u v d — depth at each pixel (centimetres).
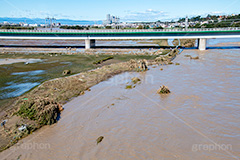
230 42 10869
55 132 2222
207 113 2567
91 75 4359
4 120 2384
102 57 6719
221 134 2114
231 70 4641
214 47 8819
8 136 2092
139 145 1969
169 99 3030
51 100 2652
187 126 2278
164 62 5669
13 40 12738
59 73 4588
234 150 1858
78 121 2452
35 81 4012
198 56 6631
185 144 1959
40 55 7156
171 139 2047
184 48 8731
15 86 3725
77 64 5600
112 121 2439
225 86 3541
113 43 11431
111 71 4756
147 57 6619
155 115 2553
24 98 2977
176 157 1783
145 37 8281
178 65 5366
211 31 7712
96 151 1895
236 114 2520
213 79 3975
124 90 3475
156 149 1900
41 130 2264
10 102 2950
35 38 8675
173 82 3850
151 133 2164
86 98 3167
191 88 3481
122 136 2125
